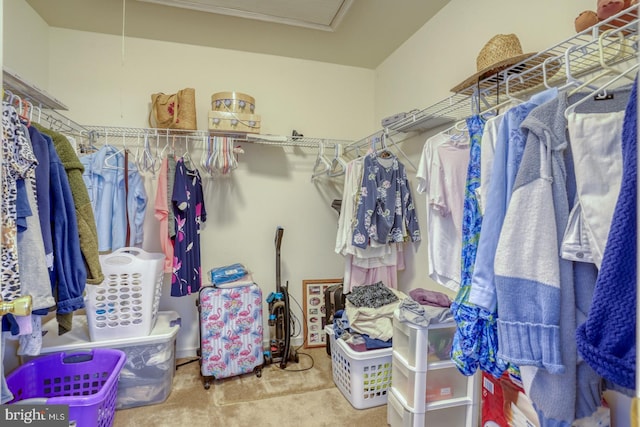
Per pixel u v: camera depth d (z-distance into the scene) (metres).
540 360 0.82
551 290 0.83
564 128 0.89
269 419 1.79
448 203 1.56
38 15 2.18
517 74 1.37
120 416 1.80
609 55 1.17
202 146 2.60
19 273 1.11
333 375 2.20
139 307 1.92
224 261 2.66
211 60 2.64
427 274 2.26
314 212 2.89
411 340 1.59
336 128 2.96
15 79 1.32
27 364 1.64
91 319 1.84
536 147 0.88
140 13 2.16
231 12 2.14
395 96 2.69
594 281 0.84
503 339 0.87
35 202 1.19
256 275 2.74
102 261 1.85
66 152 1.47
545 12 1.50
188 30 2.38
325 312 2.72
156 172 2.44
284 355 2.40
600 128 0.83
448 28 2.09
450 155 1.57
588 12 1.13
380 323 1.95
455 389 1.62
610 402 1.04
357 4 2.09
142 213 2.24
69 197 1.40
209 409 1.88
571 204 0.88
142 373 1.90
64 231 1.37
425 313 1.58
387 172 2.21
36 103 1.71
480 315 1.00
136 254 2.23
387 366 1.93
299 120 2.86
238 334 2.20
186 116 2.30
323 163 2.83
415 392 1.54
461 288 1.18
